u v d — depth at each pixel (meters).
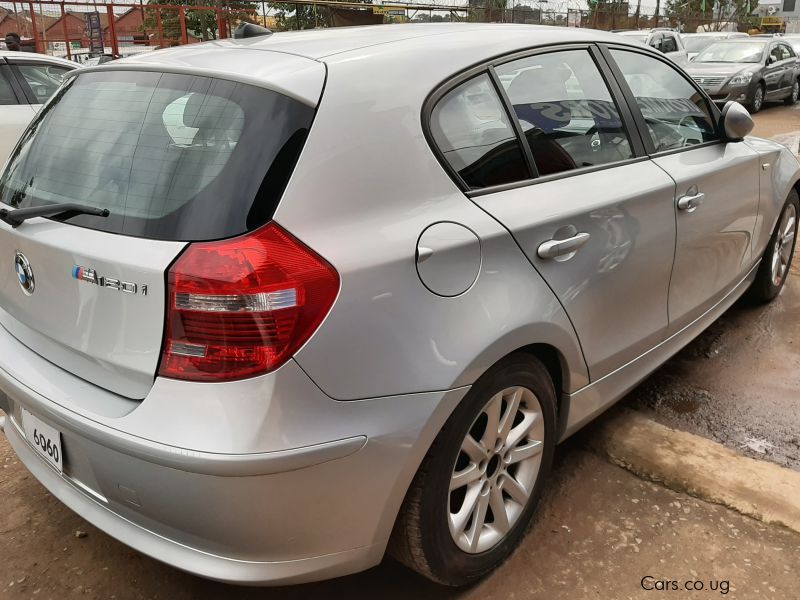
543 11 21.66
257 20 15.36
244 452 1.62
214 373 1.65
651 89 3.04
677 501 2.62
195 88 1.94
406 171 1.94
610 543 2.42
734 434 3.07
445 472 1.97
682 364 3.72
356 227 1.79
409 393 1.81
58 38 13.50
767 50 15.94
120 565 2.37
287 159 1.75
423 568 2.05
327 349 1.70
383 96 1.96
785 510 2.52
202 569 1.76
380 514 1.85
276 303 1.64
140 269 1.71
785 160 4.05
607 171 2.60
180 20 14.44
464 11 18.69
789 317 4.27
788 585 2.23
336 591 2.26
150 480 1.72
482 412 2.07
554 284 2.23
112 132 2.03
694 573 2.29
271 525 1.71
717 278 3.36
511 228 2.09
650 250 2.70
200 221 1.71
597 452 2.91
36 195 2.12
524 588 2.23
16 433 2.33
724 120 3.37
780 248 4.28
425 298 1.86
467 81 2.20
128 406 1.78
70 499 2.02
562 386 2.43
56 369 2.01
